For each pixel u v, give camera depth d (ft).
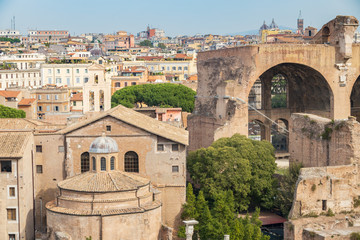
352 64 568.00
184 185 394.32
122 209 346.33
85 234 342.23
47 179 403.95
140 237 346.95
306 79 592.60
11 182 372.99
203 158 448.65
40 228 403.13
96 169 365.81
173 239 388.57
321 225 385.70
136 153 394.11
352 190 403.95
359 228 380.78
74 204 348.38
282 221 424.87
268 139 627.05
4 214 374.43
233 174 433.07
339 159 423.23
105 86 607.78
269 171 449.48
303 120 459.73
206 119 563.07
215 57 571.28
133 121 400.06
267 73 617.62
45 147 402.31
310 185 392.47
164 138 393.29
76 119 456.45
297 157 467.52
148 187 368.27
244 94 531.91
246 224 362.53
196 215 383.24
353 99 634.02
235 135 488.85
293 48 545.03
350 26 558.97
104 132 392.47
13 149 374.84
